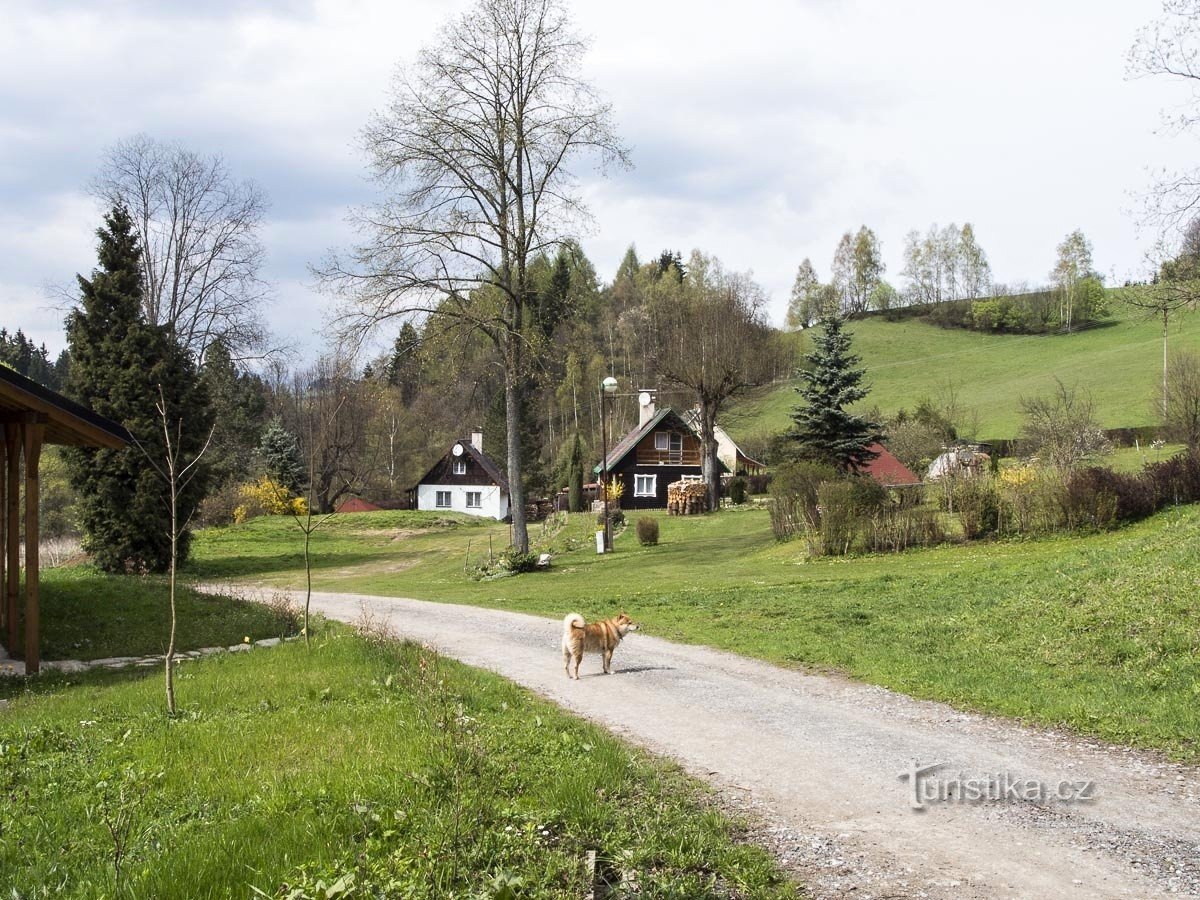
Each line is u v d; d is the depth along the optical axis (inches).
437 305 1289.4
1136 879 221.9
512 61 1283.2
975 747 350.3
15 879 203.0
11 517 607.8
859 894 214.5
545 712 401.7
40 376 3535.9
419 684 418.6
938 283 5880.9
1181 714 370.9
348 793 255.0
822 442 1850.4
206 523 2228.1
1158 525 971.3
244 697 423.5
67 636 650.2
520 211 1312.7
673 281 3939.5
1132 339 4037.9
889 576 840.3
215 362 1670.8
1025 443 2025.1
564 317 1830.7
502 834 229.1
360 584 1338.6
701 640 621.6
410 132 1254.3
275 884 196.5
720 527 1831.9
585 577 1173.1
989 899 211.2
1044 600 592.7
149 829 236.4
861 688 462.6
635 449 2573.8
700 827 253.4
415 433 3324.3
